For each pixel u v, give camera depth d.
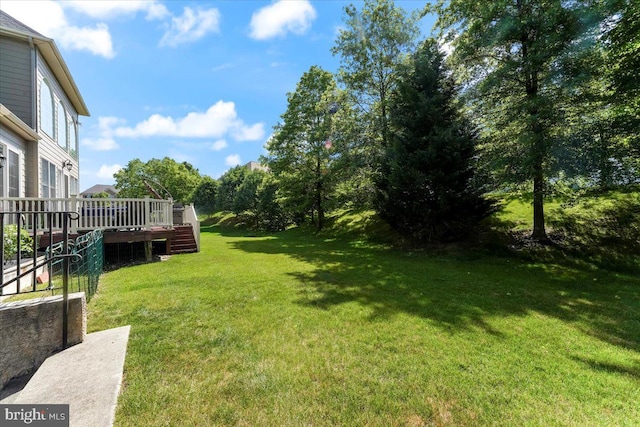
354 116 14.63
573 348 3.33
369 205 13.66
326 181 17.00
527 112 8.19
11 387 2.62
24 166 8.08
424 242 11.02
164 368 2.66
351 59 14.08
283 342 3.24
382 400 2.30
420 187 9.70
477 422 2.11
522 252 8.92
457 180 9.50
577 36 7.19
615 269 7.43
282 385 2.46
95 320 3.72
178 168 33.47
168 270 6.84
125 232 7.94
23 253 5.36
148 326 3.55
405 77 10.76
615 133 7.26
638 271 7.18
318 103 16.64
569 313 4.52
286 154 17.94
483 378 2.65
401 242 11.82
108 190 46.47
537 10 7.98
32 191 8.25
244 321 3.79
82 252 4.31
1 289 2.81
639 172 7.23
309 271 7.04
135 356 2.85
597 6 6.85
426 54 10.45
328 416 2.12
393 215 11.20
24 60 8.12
